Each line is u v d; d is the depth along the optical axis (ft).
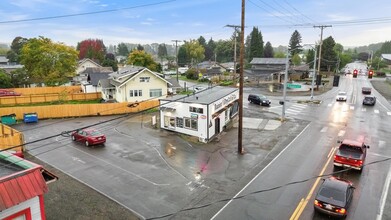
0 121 118.42
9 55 436.35
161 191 57.00
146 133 101.81
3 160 35.45
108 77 187.42
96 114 136.15
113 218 47.37
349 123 110.73
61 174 65.46
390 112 130.72
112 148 84.69
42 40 212.23
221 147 85.15
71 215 47.96
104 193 56.13
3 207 26.73
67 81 231.71
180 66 485.97
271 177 62.64
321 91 202.59
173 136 97.40
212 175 64.64
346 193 47.37
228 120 111.14
